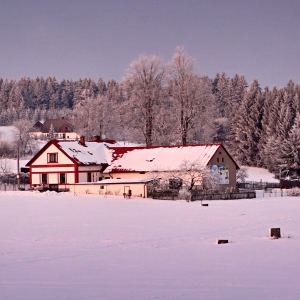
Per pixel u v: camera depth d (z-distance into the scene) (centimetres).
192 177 7419
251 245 2750
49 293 1633
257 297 1562
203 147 8269
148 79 9919
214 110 9994
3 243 2802
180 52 9788
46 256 2394
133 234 3191
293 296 1573
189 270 2047
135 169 8400
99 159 8900
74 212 4769
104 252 2516
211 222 3934
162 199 6894
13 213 4631
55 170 8550
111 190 7412
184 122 9688
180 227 3588
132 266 2142
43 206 5447
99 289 1689
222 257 2369
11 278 1889
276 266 2122
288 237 3077
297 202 6222
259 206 5600
